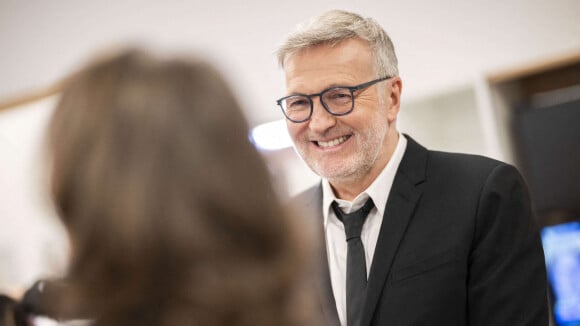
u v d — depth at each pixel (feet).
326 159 4.67
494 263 4.10
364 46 4.62
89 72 1.88
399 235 4.31
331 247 4.81
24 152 12.16
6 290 2.12
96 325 1.69
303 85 4.57
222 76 1.94
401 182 4.56
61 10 12.95
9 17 13.55
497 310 3.96
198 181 1.72
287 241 1.83
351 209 4.73
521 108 8.51
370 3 9.68
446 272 4.09
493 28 8.68
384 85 4.71
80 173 1.70
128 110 1.76
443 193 4.42
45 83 12.84
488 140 8.28
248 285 1.72
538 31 8.39
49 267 1.74
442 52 9.00
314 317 1.99
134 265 1.63
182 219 1.67
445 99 8.75
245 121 1.89
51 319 1.76
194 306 1.67
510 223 4.18
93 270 1.65
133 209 1.65
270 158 1.94
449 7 9.02
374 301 4.14
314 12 10.19
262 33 10.68
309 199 5.11
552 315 7.87
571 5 8.20
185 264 1.67
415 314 4.02
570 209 8.09
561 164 8.16
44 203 1.76
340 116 4.51
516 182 4.39
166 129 1.75
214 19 11.21
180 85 1.84
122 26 12.21
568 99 8.30
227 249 1.72
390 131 4.82
